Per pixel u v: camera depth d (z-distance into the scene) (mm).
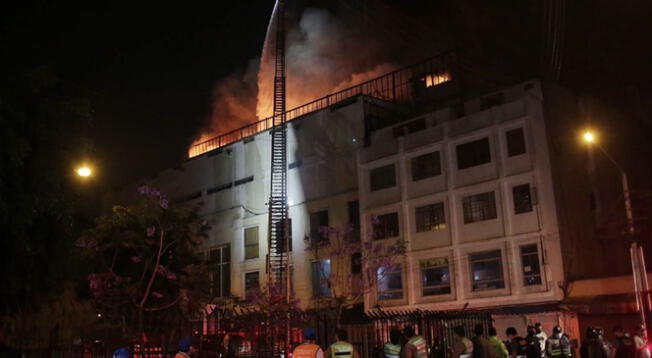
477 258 31516
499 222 30984
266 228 42000
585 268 31203
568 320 28344
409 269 33562
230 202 44781
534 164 30344
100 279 22047
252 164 44219
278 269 39406
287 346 17453
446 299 31859
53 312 14305
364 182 36656
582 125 34406
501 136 31766
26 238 9547
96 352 15617
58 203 10156
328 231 34906
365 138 38312
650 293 12992
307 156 41062
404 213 34438
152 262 25812
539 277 29250
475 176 32219
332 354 11625
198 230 31922
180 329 17438
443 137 33812
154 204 27391
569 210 31406
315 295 37500
